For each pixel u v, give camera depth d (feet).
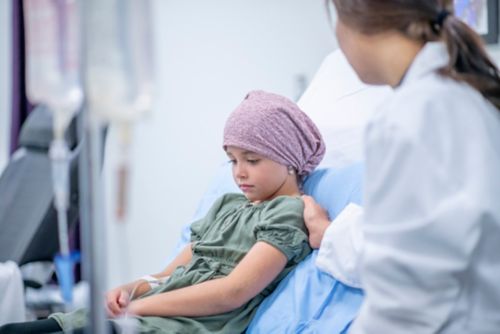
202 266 4.88
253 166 4.88
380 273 2.89
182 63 10.05
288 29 9.25
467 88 3.07
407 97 2.97
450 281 2.82
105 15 2.58
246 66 9.66
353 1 3.11
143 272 10.62
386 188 2.90
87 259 2.72
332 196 5.07
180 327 4.34
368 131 3.01
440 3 3.18
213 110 9.96
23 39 10.61
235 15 9.64
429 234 2.79
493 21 6.00
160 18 10.02
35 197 6.88
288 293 4.50
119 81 2.60
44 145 7.30
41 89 2.72
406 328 2.89
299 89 9.09
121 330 3.93
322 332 4.19
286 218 4.67
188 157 10.21
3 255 6.59
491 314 2.90
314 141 5.09
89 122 2.65
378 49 3.19
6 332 4.14
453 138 2.87
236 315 4.53
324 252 4.45
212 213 5.32
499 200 2.85
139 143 10.41
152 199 10.51
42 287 7.43
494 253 2.88
